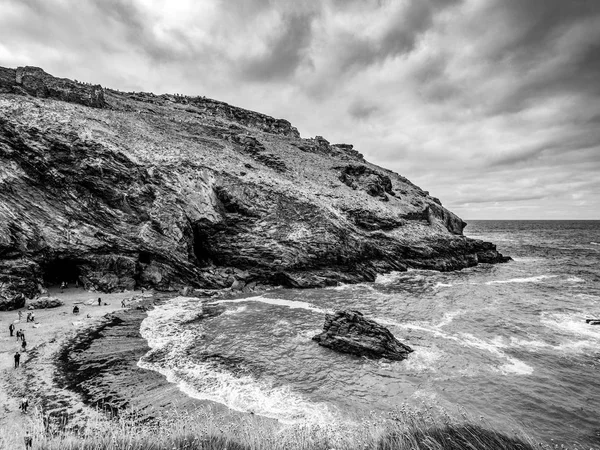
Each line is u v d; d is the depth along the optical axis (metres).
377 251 73.25
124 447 8.80
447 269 76.81
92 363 28.19
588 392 24.83
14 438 12.59
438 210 108.19
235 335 35.19
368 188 100.06
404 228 84.94
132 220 55.19
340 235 66.81
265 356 30.41
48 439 10.48
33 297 44.28
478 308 46.19
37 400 22.33
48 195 51.00
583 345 33.28
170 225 56.34
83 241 50.28
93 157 55.12
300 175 93.12
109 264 51.38
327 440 10.02
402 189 121.69
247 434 10.20
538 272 74.81
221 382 25.83
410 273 72.00
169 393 24.05
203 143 88.06
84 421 20.05
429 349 32.25
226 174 69.81
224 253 62.03
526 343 33.81
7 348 29.78
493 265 84.75
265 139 119.25
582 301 49.81
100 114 74.88
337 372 27.64
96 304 44.03
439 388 25.33
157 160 62.75
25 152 51.19
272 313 43.03
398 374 27.42
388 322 40.19
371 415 21.58
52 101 71.69
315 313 43.22
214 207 62.66
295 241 62.97
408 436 8.82
